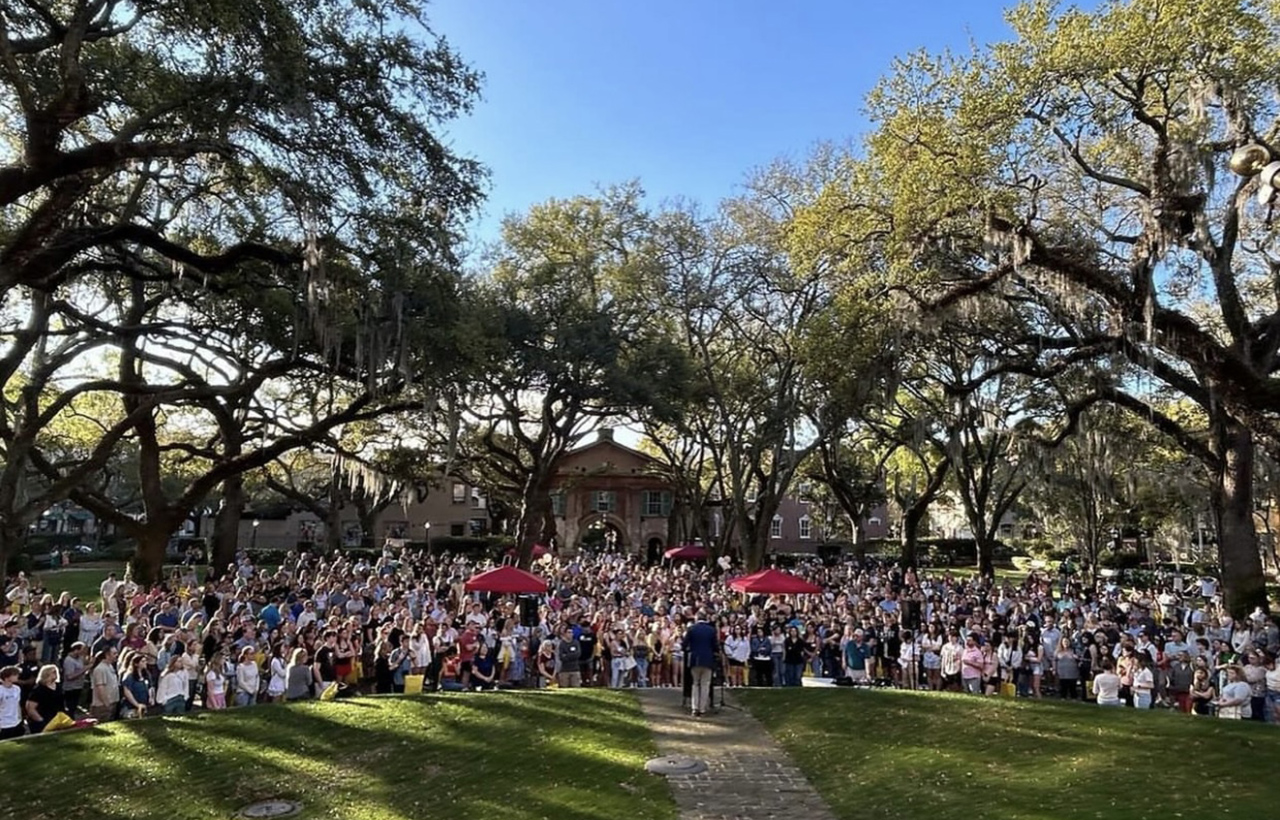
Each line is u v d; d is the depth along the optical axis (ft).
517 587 64.95
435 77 65.57
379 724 43.34
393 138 64.49
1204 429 110.11
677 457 184.65
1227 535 80.84
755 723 44.16
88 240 57.36
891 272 77.46
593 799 33.04
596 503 219.82
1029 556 226.17
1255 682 48.47
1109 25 64.85
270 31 52.21
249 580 87.45
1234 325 72.79
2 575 68.13
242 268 75.10
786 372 138.31
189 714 44.86
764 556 138.31
